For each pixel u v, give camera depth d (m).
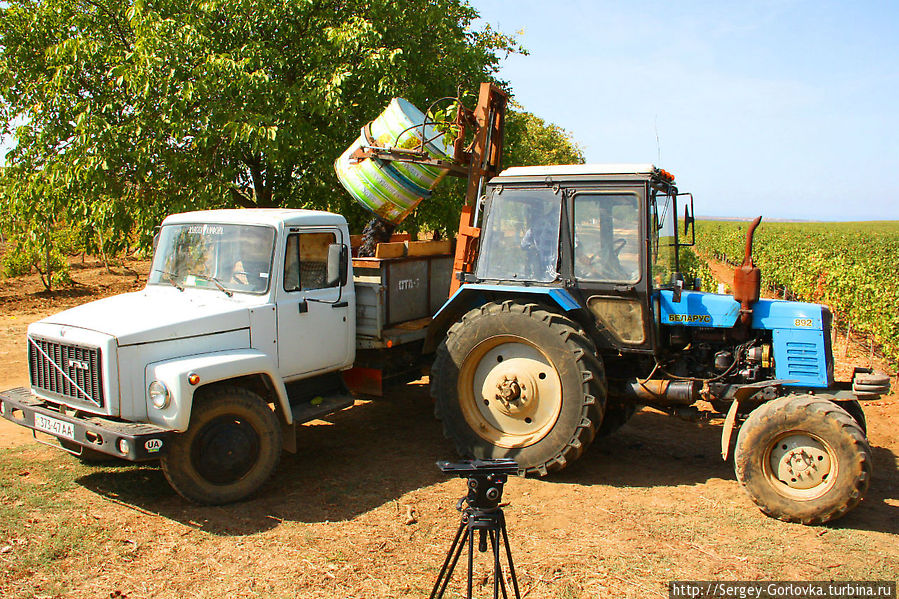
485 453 5.53
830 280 13.10
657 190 5.59
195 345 4.82
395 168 6.48
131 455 4.20
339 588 3.65
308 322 5.61
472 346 5.59
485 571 3.85
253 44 9.04
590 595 3.63
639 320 5.38
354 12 10.02
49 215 9.77
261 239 5.39
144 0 9.09
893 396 8.12
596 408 5.23
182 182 9.20
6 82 9.70
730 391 5.28
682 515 4.73
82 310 5.13
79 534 4.20
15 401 4.99
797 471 4.65
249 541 4.20
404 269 6.47
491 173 6.67
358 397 6.92
